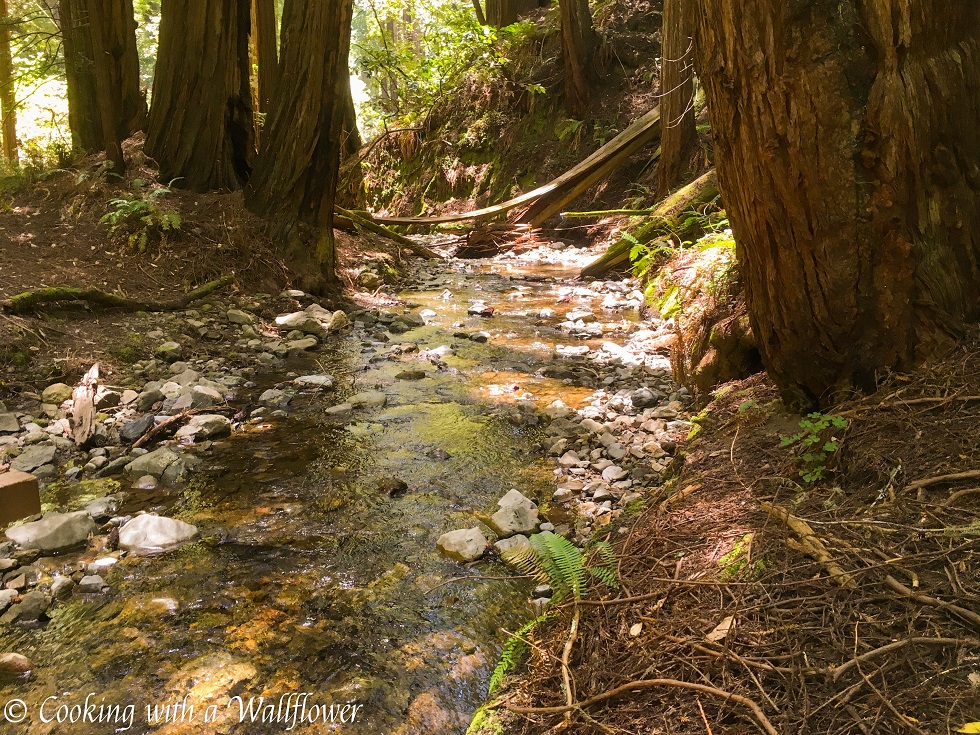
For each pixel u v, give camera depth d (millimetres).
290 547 3402
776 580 2229
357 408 5152
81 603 2986
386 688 2533
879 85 2676
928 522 2264
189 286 7141
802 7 2660
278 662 2656
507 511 3594
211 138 8586
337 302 7898
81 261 6867
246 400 5258
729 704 1874
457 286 9375
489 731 2131
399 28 22703
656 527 2785
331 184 8250
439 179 15609
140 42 20047
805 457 2783
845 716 1754
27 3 11750
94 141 9289
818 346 3053
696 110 11602
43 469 4109
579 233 12305
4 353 5195
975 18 3086
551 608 2596
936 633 1887
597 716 2006
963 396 2689
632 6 14617
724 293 4695
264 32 10156
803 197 2822
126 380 5410
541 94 14625
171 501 3832
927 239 2984
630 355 6316
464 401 5285
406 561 3299
